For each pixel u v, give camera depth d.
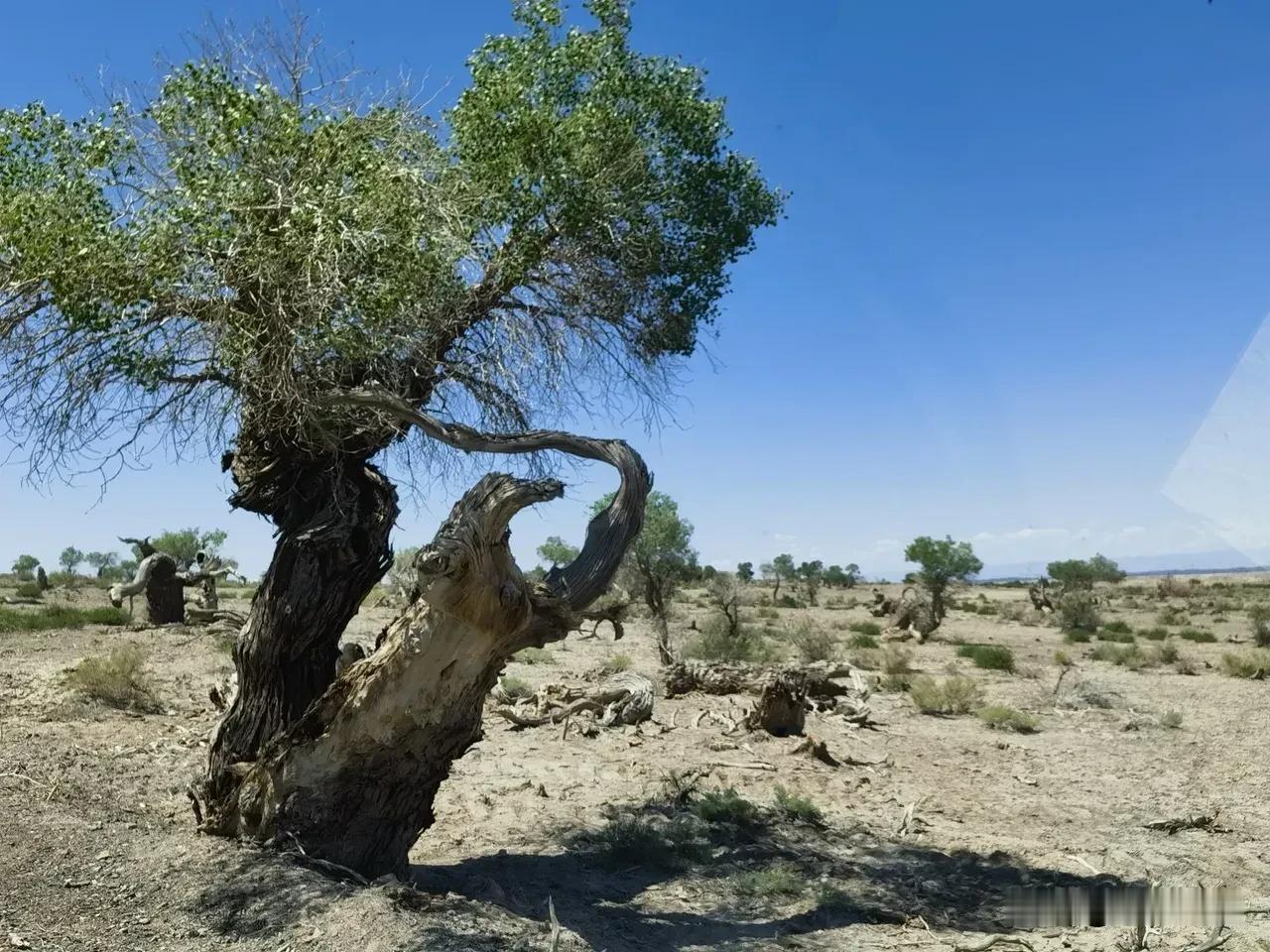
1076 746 15.41
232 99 5.52
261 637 6.93
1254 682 22.86
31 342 5.95
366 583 7.18
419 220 5.58
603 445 6.38
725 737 14.51
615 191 7.03
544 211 6.94
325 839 6.50
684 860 8.62
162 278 5.52
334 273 5.25
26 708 12.84
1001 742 15.51
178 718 13.09
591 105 6.90
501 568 6.04
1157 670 25.45
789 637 29.25
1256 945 7.09
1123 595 69.44
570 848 8.88
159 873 6.29
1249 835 10.45
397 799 6.59
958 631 39.06
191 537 39.75
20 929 5.52
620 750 13.34
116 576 61.44
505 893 7.36
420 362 6.65
